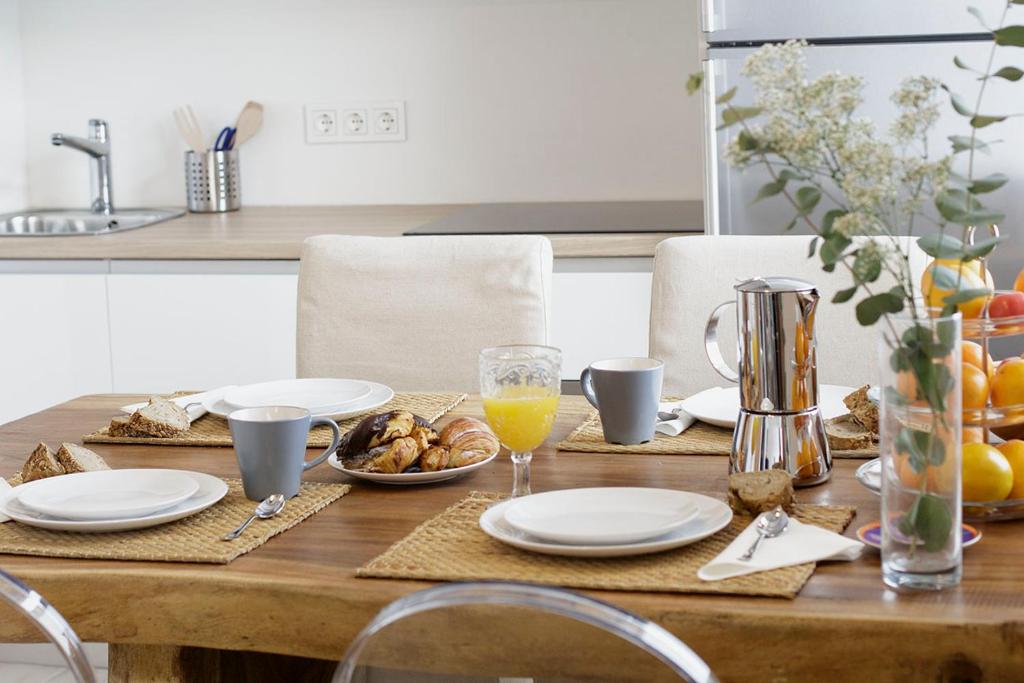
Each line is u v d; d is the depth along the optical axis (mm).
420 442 1308
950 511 926
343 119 3275
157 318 2768
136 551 1081
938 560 928
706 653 910
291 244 2691
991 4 2352
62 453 1313
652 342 1842
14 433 1562
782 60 951
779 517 1057
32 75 3395
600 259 2615
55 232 3096
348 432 1419
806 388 1217
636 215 2855
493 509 1116
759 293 1203
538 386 1179
